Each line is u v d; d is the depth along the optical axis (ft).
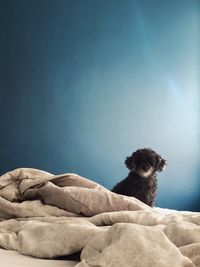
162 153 13.97
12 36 13.35
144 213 5.06
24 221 5.06
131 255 3.39
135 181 9.62
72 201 5.56
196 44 14.08
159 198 13.74
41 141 13.43
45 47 13.56
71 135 13.61
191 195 13.98
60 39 13.64
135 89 13.98
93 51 13.80
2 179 6.44
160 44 14.14
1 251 4.33
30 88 13.42
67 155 13.57
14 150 13.25
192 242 3.90
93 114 13.75
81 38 13.75
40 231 4.43
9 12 13.35
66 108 13.61
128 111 13.92
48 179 6.29
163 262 3.32
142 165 9.62
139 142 13.93
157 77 14.08
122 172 13.82
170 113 14.06
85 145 13.69
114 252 3.44
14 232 4.82
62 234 4.13
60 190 5.64
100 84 13.80
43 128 13.46
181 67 14.14
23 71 13.39
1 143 13.17
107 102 13.83
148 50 14.10
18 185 6.44
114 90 13.87
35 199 6.04
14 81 13.33
